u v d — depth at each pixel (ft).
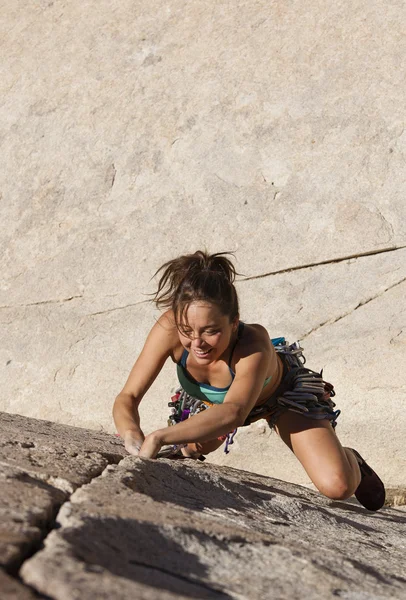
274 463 16.34
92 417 17.99
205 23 21.24
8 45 22.82
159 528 6.52
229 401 10.70
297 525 9.59
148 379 11.87
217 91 20.21
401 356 16.39
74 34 22.38
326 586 6.26
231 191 19.16
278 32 20.45
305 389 12.21
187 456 13.28
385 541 10.06
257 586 5.88
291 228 18.44
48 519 6.32
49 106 21.56
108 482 8.21
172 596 4.81
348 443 16.16
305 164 18.88
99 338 18.66
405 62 19.08
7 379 18.90
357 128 18.80
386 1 19.97
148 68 21.13
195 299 10.20
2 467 7.95
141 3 22.24
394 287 17.26
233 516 8.72
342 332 17.12
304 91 19.53
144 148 20.25
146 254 19.21
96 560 5.35
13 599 4.33
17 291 19.86
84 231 19.97
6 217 20.77
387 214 17.92
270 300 17.95
